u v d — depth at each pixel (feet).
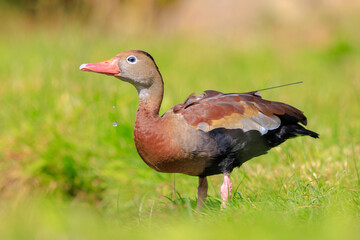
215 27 90.94
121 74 34.76
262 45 83.66
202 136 32.35
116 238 27.50
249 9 91.20
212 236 25.99
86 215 36.04
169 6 95.50
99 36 76.07
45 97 53.47
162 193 41.73
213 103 33.42
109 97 51.93
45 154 47.29
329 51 80.38
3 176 46.73
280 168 40.42
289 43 86.33
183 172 34.17
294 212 29.48
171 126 32.71
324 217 28.53
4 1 96.02
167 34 86.94
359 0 88.48
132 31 85.81
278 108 33.96
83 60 61.82
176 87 61.46
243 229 26.86
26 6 94.94
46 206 37.96
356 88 58.70
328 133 46.96
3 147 48.49
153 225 31.83
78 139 48.47
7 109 52.70
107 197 45.06
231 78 67.82
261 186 37.55
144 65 34.27
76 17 83.76
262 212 29.37
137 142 34.17
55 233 28.22
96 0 87.45
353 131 46.57
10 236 27.86
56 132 48.73
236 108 33.19
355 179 36.04
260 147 33.96
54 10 89.81
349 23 85.92
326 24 87.35
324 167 39.01
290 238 25.16
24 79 58.18
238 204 32.50
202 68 73.77
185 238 26.18
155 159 33.55
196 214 32.48
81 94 53.31
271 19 89.56
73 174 46.73
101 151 47.57
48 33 81.15
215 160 32.99
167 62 75.31
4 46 78.28
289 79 67.92
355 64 75.10
